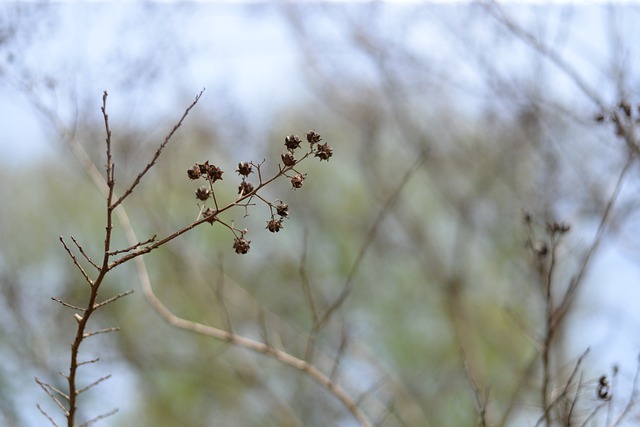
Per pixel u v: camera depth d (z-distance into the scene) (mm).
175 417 11125
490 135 9453
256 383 10367
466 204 10906
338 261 11922
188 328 6086
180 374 11164
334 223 11930
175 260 10312
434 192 11898
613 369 4531
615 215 7539
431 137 10508
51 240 10508
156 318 10523
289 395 10430
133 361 10258
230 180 10797
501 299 11328
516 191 8562
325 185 11695
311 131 3131
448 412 11430
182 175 10102
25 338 8953
